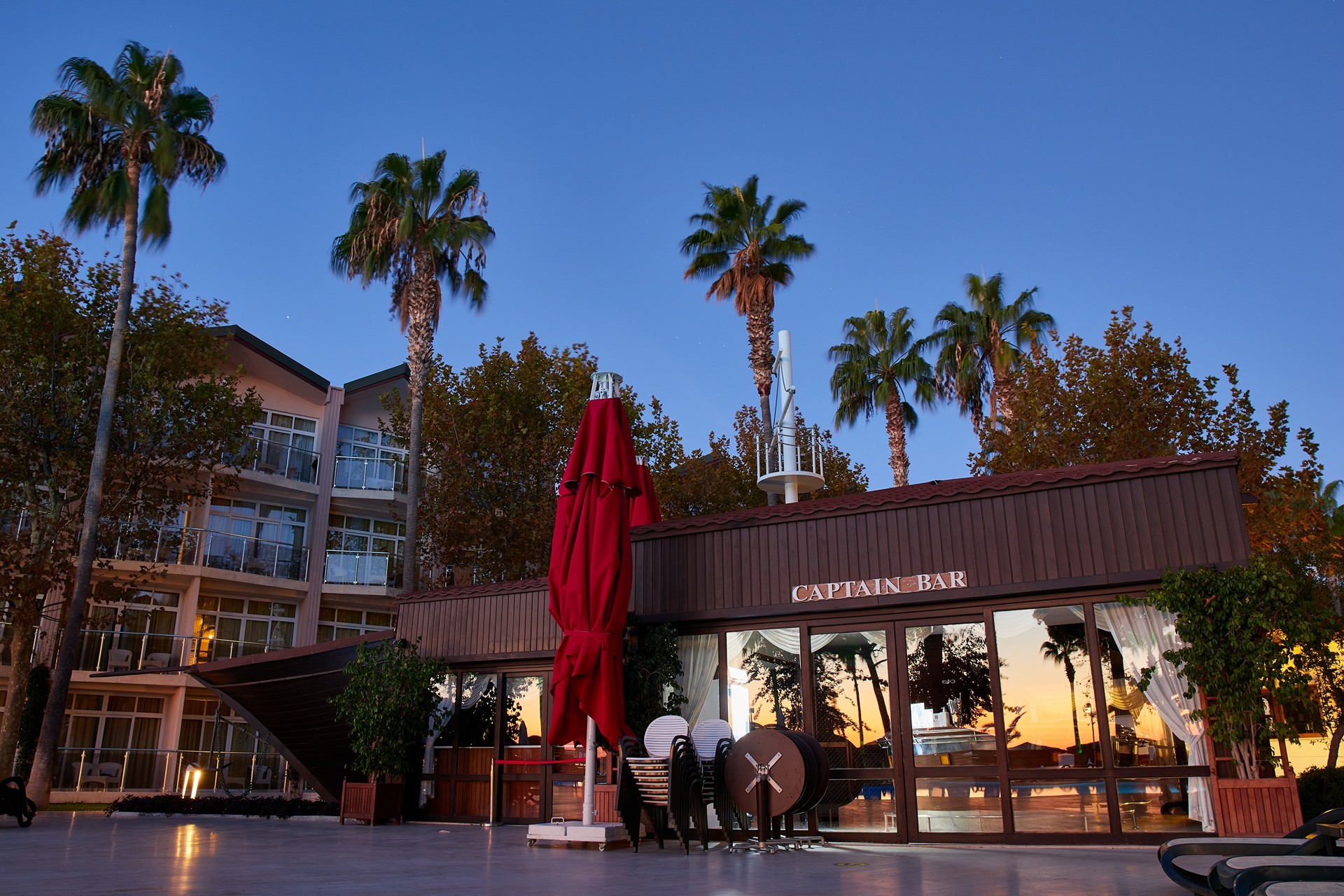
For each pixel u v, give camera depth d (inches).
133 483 784.3
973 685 362.6
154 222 762.2
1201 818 313.1
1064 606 354.3
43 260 778.8
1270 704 310.8
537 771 466.6
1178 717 325.1
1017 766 347.6
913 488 418.6
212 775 899.4
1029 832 339.0
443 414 925.8
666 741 359.3
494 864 280.8
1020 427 825.5
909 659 378.0
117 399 783.1
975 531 373.7
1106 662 342.0
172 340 818.2
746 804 334.0
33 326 759.1
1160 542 338.3
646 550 454.6
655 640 428.1
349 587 1085.8
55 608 879.7
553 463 935.0
